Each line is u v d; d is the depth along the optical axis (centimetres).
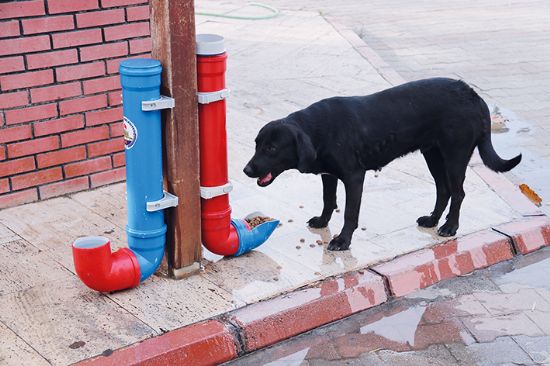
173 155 363
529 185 492
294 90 623
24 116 424
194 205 373
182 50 355
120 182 461
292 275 383
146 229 364
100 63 438
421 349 356
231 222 391
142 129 355
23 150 428
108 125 448
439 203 420
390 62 773
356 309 375
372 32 927
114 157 455
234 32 866
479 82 693
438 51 824
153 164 359
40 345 338
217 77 366
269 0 1142
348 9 1091
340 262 393
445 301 384
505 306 381
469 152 410
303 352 354
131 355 334
